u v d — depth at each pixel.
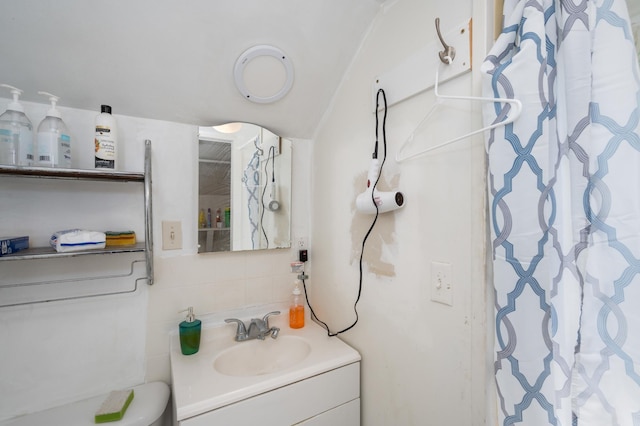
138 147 1.10
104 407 0.91
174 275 1.16
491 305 0.68
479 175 0.69
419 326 0.85
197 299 1.21
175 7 0.85
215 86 1.09
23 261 0.93
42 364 0.95
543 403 0.55
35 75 0.89
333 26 1.02
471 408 0.71
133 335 1.08
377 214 0.97
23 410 0.92
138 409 0.94
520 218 0.59
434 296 0.80
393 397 0.95
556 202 0.55
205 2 0.85
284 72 1.10
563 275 0.55
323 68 1.14
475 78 0.69
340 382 1.02
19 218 0.92
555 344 0.54
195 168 1.20
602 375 0.53
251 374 1.13
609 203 0.51
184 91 1.07
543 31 0.56
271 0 0.89
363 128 1.08
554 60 0.57
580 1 0.52
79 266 1.00
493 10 0.67
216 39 0.96
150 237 1.00
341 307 1.21
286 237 1.40
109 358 1.04
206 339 1.20
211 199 1.23
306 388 0.94
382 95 0.98
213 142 1.23
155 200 1.12
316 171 1.41
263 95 1.15
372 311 1.04
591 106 0.52
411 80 0.87
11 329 0.91
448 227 0.77
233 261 1.29
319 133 1.38
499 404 0.63
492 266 0.66
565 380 0.54
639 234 0.49
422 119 0.84
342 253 1.21
